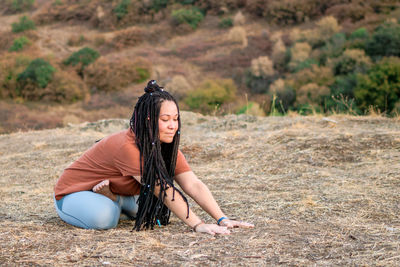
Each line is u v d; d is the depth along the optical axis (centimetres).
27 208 384
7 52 4469
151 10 5178
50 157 654
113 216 294
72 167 309
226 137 643
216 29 4828
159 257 230
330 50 3475
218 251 238
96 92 3634
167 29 4862
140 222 283
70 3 5731
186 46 4459
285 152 529
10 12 5931
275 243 249
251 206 351
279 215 321
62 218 310
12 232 284
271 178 447
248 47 4222
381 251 230
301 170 465
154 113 269
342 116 707
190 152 595
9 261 227
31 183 518
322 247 241
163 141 278
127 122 881
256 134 643
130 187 295
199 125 782
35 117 3008
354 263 215
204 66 3975
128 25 5150
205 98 3116
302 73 3039
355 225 284
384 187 381
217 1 5156
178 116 276
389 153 485
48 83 3472
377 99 2266
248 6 4947
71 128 882
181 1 5359
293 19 4603
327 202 347
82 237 270
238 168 501
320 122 672
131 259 228
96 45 4678
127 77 3725
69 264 222
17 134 882
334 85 2733
